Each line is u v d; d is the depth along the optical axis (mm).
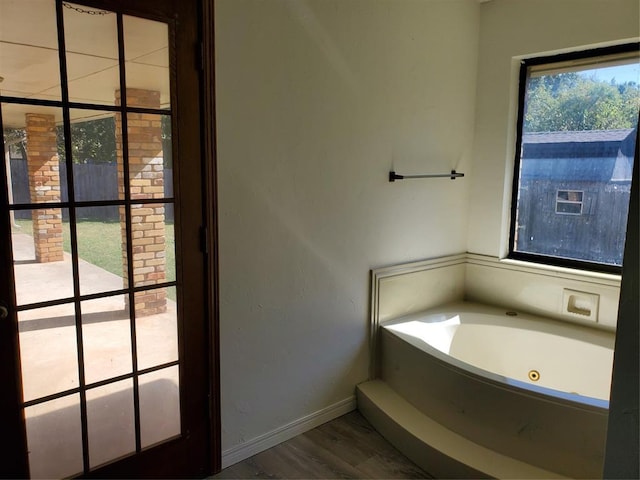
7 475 1717
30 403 1734
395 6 2768
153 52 1875
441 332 3014
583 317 3008
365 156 2736
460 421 2373
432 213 3223
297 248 2479
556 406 2070
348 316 2785
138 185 1901
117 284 1894
